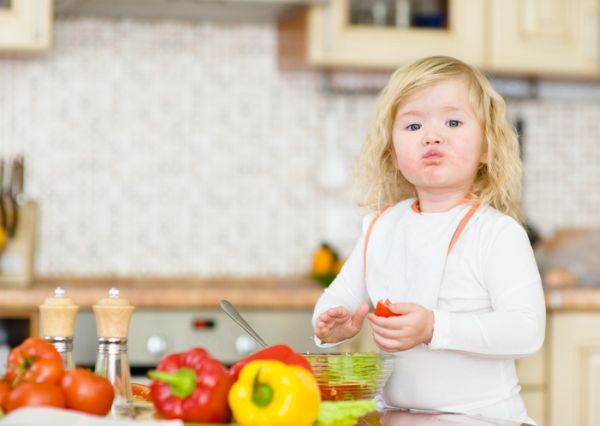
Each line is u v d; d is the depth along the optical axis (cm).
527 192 355
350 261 172
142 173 337
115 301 123
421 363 149
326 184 345
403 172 158
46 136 331
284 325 279
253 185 343
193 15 327
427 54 314
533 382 281
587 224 356
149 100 337
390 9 314
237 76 342
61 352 126
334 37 308
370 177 171
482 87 158
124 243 335
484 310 150
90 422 102
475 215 154
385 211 168
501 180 159
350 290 168
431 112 154
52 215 331
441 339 134
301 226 345
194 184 339
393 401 152
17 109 329
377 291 161
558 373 281
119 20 335
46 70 331
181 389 112
